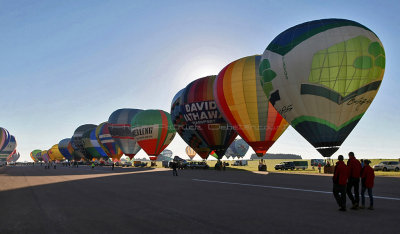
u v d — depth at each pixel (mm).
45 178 25359
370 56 23016
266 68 26297
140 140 56562
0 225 7148
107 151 73062
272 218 7418
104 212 8633
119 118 64500
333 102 23281
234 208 8938
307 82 23672
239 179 20844
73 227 6840
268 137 33000
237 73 32906
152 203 10133
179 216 7848
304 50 23859
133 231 6367
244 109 32625
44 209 9367
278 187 14703
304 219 7262
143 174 29875
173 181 19828
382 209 8492
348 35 23312
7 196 12906
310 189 13570
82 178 24422
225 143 39781
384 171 33062
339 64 22906
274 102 26609
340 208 8352
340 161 8367
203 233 6094
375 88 23562
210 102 39219
